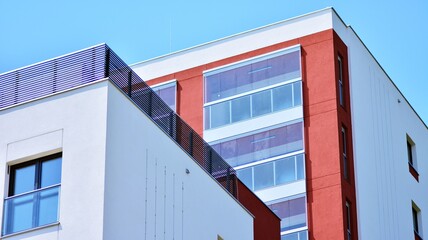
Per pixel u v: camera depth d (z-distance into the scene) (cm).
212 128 5069
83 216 2627
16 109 2817
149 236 2789
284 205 4766
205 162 3262
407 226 5222
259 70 5081
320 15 5047
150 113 3009
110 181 2672
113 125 2734
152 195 2836
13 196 2730
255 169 4891
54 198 2681
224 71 5169
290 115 4912
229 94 5109
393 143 5281
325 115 4841
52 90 2897
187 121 5144
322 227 4659
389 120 5291
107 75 2858
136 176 2783
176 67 5303
